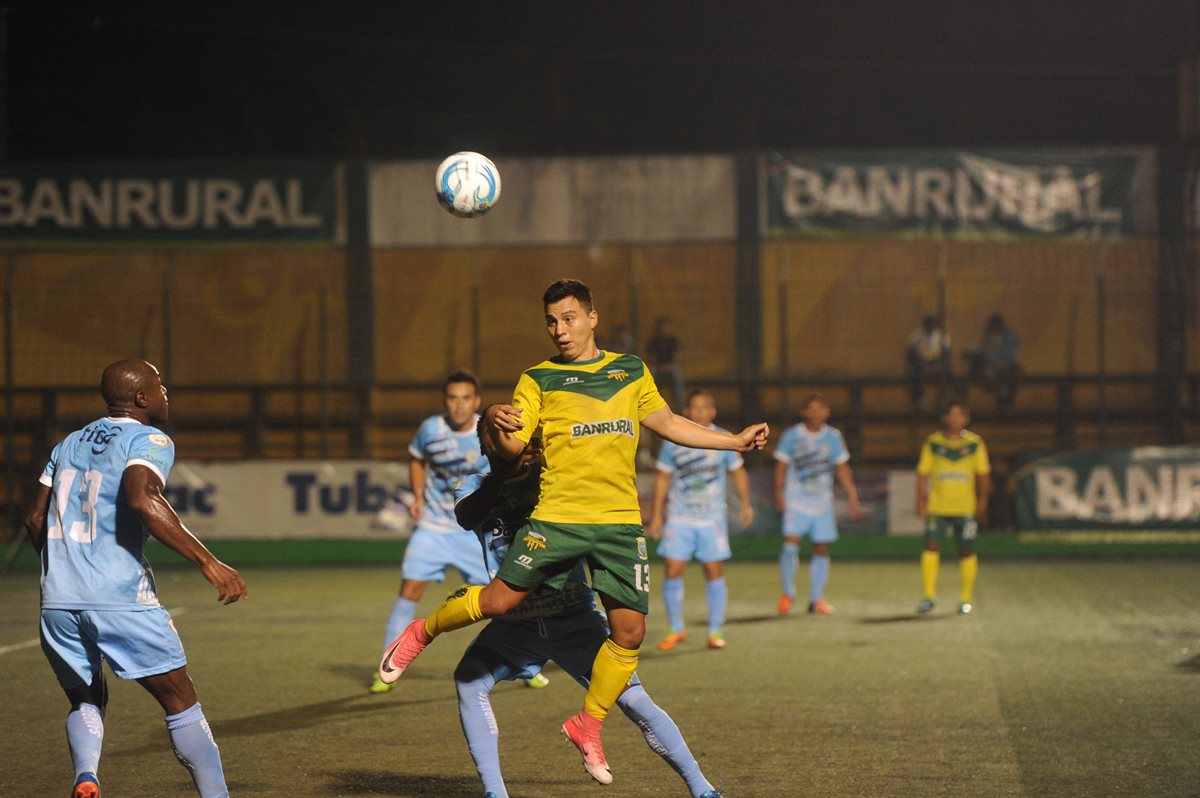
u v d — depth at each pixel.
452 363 64.31
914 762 18.16
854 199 63.53
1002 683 24.77
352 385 62.19
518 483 15.53
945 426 37.16
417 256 64.56
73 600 13.83
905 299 63.12
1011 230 63.03
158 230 64.19
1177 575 47.50
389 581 48.28
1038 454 56.47
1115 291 62.59
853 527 56.25
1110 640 30.62
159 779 17.39
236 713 22.22
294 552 55.66
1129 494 56.00
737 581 47.34
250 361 64.12
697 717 21.59
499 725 21.05
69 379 63.41
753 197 63.88
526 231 64.44
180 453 63.22
